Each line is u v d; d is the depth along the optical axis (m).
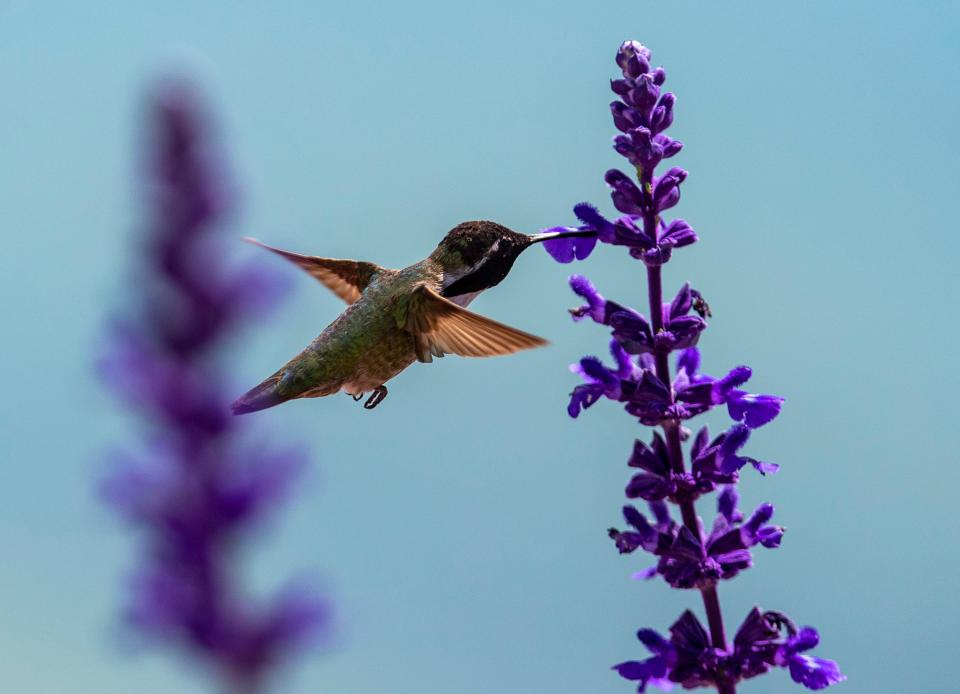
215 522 3.66
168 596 3.61
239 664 3.63
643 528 10.77
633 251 11.23
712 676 10.70
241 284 3.72
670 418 10.90
